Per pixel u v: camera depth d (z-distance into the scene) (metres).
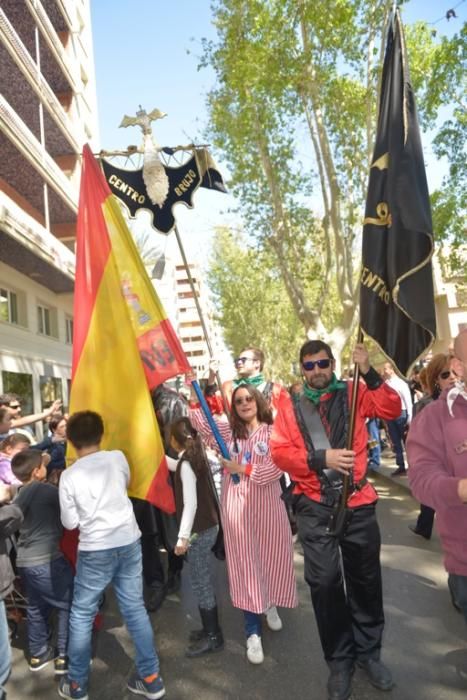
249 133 17.30
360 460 3.57
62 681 3.74
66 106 22.39
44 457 4.75
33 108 17.61
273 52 15.31
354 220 17.19
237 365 5.94
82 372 4.25
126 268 4.53
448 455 2.59
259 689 3.61
